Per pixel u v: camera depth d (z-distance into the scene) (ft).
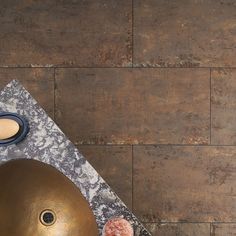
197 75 7.99
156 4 7.96
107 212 6.33
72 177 6.42
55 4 7.97
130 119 8.00
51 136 6.48
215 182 8.00
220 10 7.97
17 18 7.97
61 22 7.97
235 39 7.97
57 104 8.01
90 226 6.15
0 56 7.97
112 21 7.97
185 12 7.97
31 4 7.97
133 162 8.00
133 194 8.01
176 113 8.00
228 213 7.98
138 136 8.00
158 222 8.00
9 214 6.20
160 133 8.00
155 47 7.97
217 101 8.00
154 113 8.00
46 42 7.98
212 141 7.98
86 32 7.97
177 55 7.97
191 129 8.00
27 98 6.56
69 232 6.17
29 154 6.47
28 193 6.26
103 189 6.37
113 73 8.00
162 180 8.00
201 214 8.00
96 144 8.00
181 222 8.00
